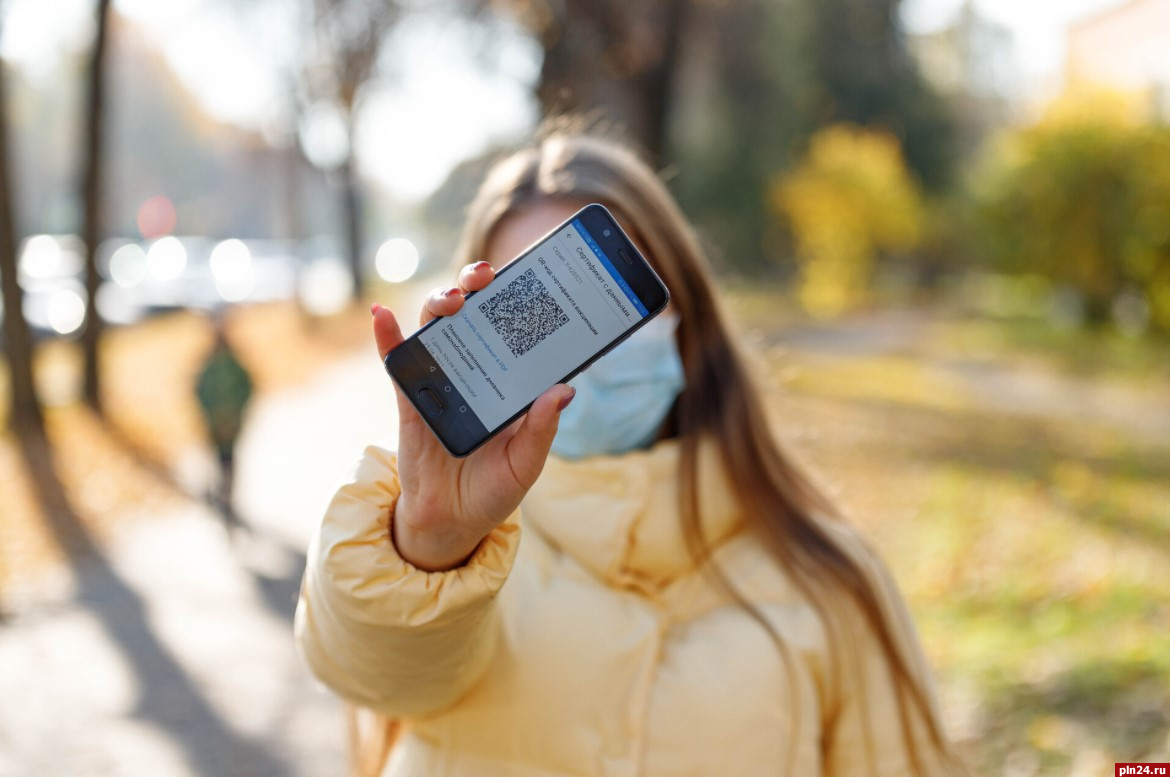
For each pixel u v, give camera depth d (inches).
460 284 49.4
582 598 62.9
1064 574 284.7
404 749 62.7
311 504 386.0
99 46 522.0
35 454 429.7
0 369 616.4
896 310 1504.7
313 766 193.5
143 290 1131.3
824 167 1364.4
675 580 68.0
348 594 48.8
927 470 441.7
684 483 67.3
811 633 65.0
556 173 71.7
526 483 46.8
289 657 243.4
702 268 73.5
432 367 49.2
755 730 61.6
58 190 2642.7
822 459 451.5
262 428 559.8
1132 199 888.9
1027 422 585.9
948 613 258.5
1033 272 1000.2
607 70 541.0
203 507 378.6
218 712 214.1
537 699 60.2
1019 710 187.8
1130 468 451.5
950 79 1897.1
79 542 328.5
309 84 951.6
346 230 1405.0
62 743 200.1
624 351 68.6
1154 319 885.8
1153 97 890.1
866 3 1545.3
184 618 267.3
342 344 1042.7
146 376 670.5
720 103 1391.5
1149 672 195.8
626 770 60.0
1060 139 930.1
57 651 244.1
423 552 49.3
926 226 1630.2
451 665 53.4
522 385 50.7
